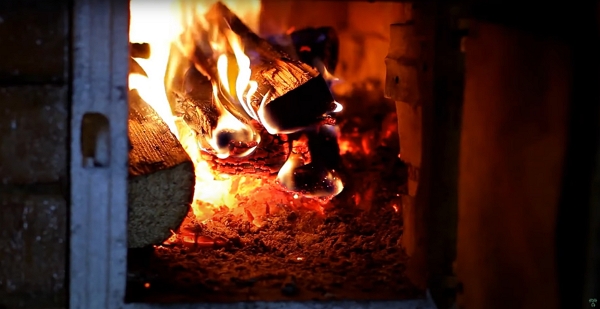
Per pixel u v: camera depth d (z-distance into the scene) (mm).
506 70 733
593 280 674
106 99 719
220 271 819
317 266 843
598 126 661
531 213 707
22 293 734
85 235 729
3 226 726
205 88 992
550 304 696
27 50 714
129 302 740
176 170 830
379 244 896
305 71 993
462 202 765
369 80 1172
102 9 713
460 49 746
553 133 685
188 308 741
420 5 798
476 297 768
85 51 714
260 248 888
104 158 723
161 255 850
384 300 762
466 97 753
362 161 1062
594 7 652
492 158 752
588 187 667
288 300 754
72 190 723
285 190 984
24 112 718
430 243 774
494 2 735
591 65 659
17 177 722
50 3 713
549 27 686
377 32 1118
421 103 803
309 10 1165
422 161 801
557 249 687
